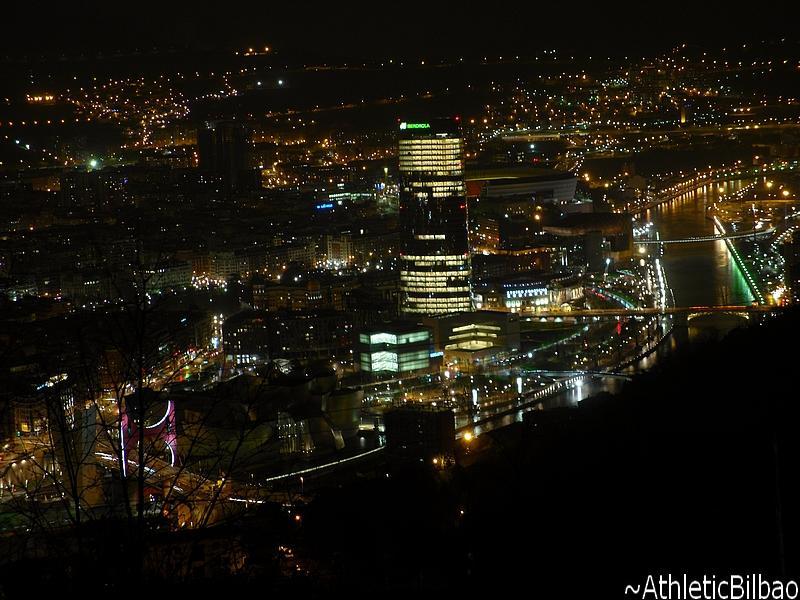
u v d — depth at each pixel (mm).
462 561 173250
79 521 102500
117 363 115500
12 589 102250
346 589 148375
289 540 142625
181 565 107688
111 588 101438
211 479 122500
